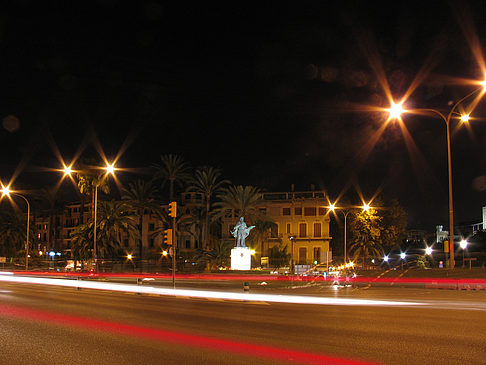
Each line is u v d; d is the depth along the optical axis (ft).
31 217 267.18
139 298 63.41
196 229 283.59
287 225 273.75
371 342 29.30
